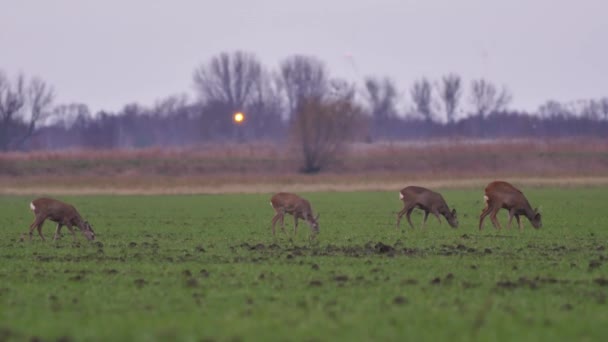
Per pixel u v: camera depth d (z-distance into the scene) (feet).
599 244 357.82
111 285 248.73
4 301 222.07
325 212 590.14
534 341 174.70
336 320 194.18
